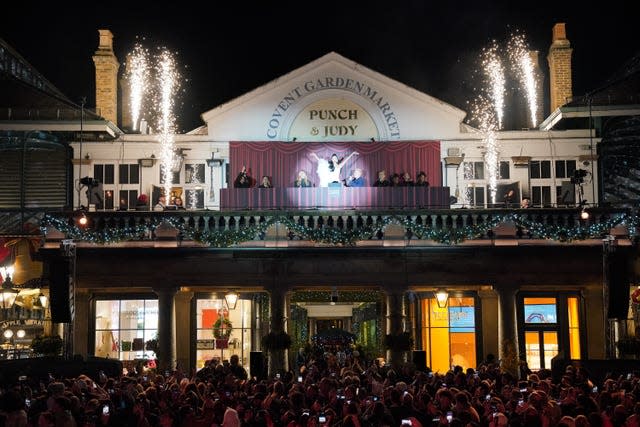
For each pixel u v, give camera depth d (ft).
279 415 45.24
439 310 106.11
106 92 115.44
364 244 95.45
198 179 111.04
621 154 109.91
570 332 103.76
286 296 98.02
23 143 108.68
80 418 44.83
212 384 61.36
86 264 95.50
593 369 80.43
